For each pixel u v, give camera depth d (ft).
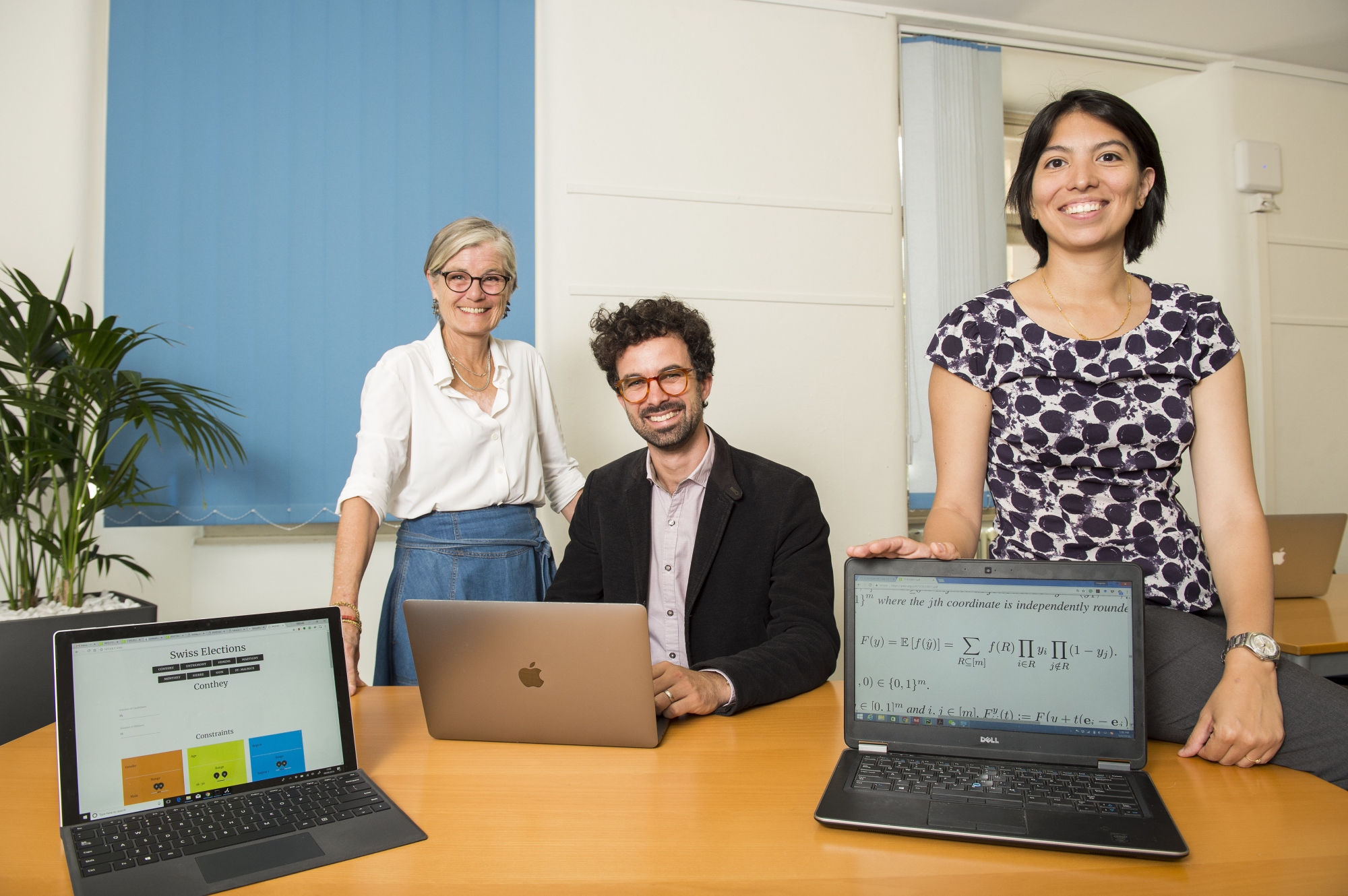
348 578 5.79
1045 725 3.43
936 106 11.96
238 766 3.35
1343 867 2.69
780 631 5.16
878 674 3.67
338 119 10.12
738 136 11.07
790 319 11.14
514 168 10.59
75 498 8.39
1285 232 13.34
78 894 2.63
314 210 10.03
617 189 10.63
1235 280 13.05
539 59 10.80
